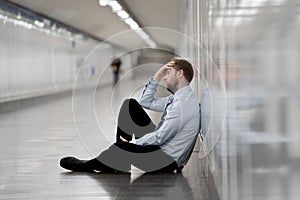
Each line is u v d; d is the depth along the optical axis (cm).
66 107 2128
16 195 516
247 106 268
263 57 221
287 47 180
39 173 644
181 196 499
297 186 172
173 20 3381
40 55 2973
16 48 2472
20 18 2550
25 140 1010
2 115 1733
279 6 190
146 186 552
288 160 183
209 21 595
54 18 3155
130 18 3534
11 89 2352
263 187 226
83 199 495
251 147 256
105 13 3284
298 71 167
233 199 338
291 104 177
